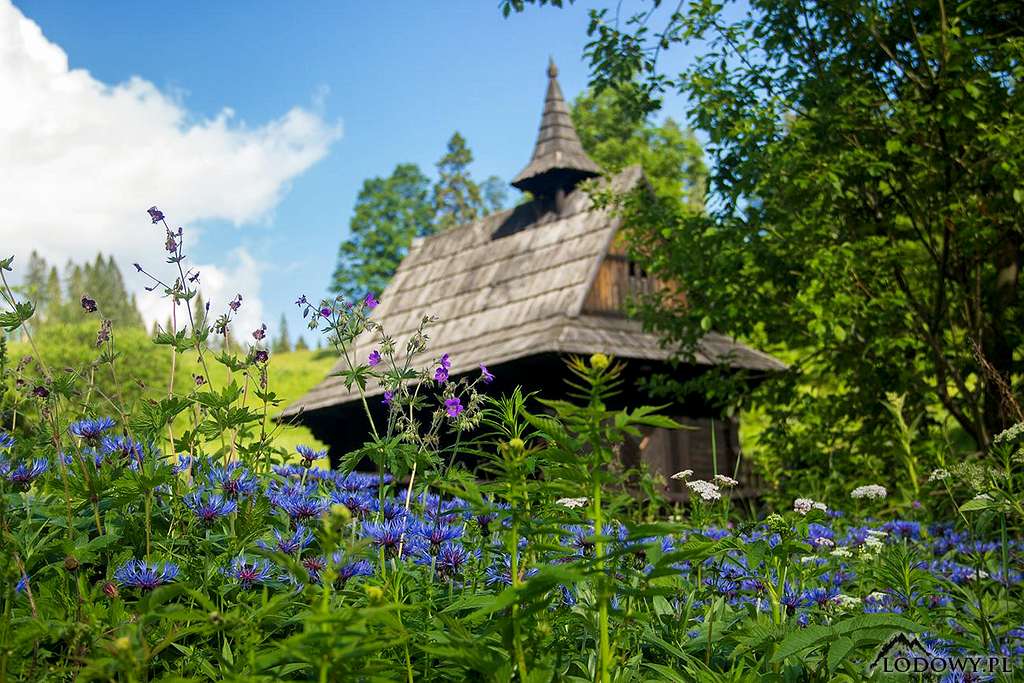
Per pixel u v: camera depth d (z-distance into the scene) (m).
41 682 1.94
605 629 1.87
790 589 2.89
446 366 2.83
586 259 15.59
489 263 18.12
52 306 53.91
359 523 2.58
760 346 10.89
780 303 9.41
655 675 2.27
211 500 2.49
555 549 1.92
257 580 2.24
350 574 2.18
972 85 7.80
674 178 32.06
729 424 15.41
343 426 16.89
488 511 1.97
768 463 9.42
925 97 8.30
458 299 17.69
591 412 1.73
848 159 8.39
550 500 2.07
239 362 2.95
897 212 9.24
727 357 10.39
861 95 8.63
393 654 2.13
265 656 1.63
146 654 1.63
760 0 8.82
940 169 8.35
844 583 3.67
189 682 1.62
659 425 1.71
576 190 18.09
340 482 2.79
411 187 51.38
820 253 8.34
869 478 7.46
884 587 3.30
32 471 2.56
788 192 8.67
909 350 9.71
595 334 14.27
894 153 8.57
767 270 9.09
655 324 10.41
